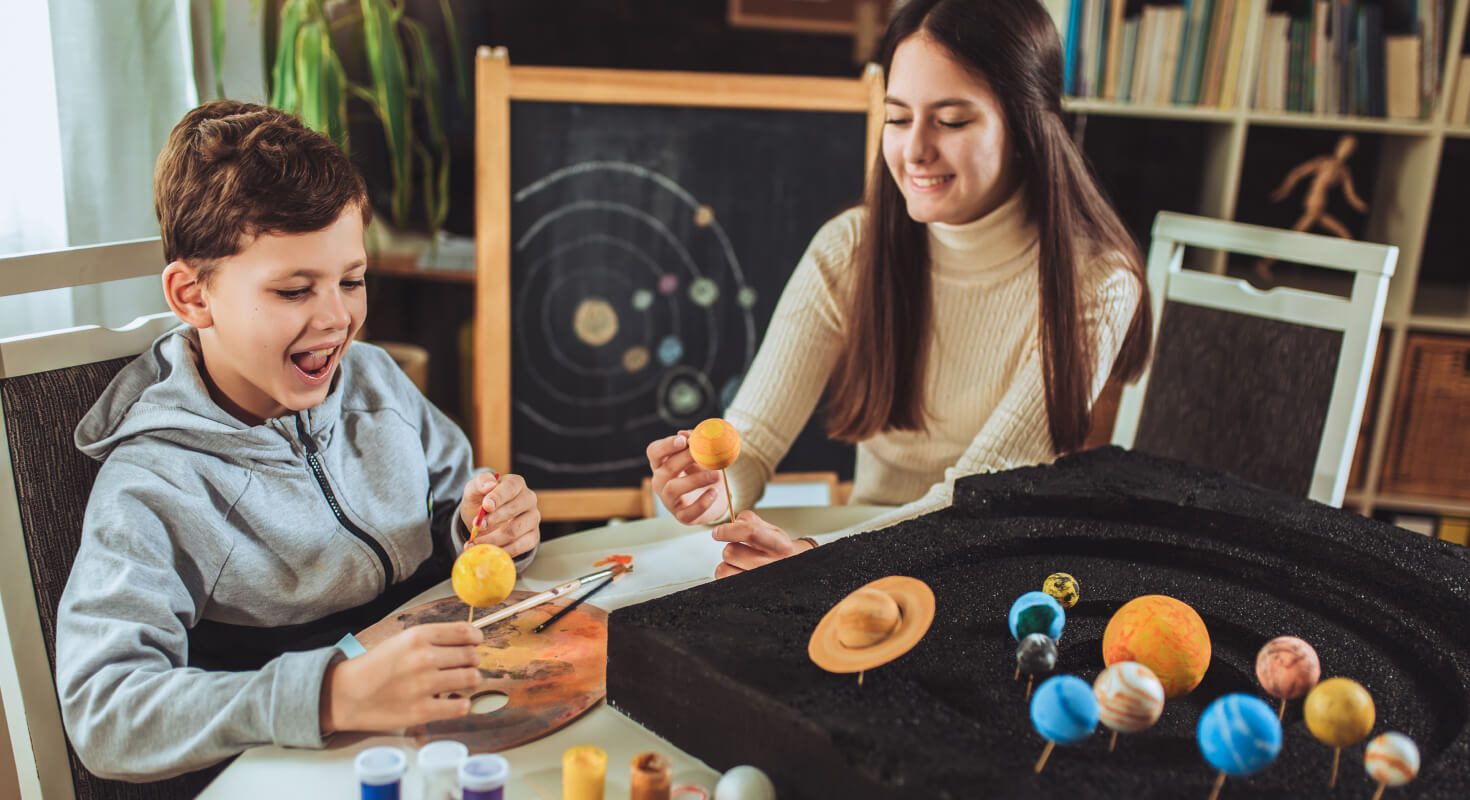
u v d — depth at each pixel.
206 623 1.07
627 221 2.04
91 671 0.87
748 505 1.63
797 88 2.05
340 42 2.43
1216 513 1.06
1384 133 2.55
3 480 1.00
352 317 1.04
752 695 0.74
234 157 0.96
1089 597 0.96
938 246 1.63
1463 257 2.71
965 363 1.67
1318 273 2.65
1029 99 1.48
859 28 2.65
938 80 1.46
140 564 0.94
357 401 1.22
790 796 0.74
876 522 1.32
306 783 0.77
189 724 0.82
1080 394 1.56
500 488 1.16
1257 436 1.72
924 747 0.69
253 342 1.00
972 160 1.49
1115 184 2.66
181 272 1.00
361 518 1.17
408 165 2.26
